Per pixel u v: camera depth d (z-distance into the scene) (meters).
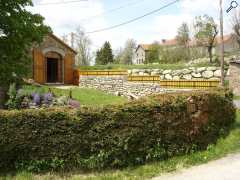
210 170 4.36
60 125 4.27
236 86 12.71
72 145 4.27
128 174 4.21
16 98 9.35
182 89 13.91
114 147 4.35
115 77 16.72
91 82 17.91
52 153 4.25
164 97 4.98
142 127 4.50
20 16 7.43
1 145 4.19
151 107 4.59
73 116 4.29
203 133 5.33
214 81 13.24
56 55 17.91
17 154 4.24
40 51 16.88
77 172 4.26
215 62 19.00
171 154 4.76
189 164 4.61
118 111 4.39
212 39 22.00
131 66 19.69
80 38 31.64
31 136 4.23
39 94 9.63
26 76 7.97
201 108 5.32
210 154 5.02
